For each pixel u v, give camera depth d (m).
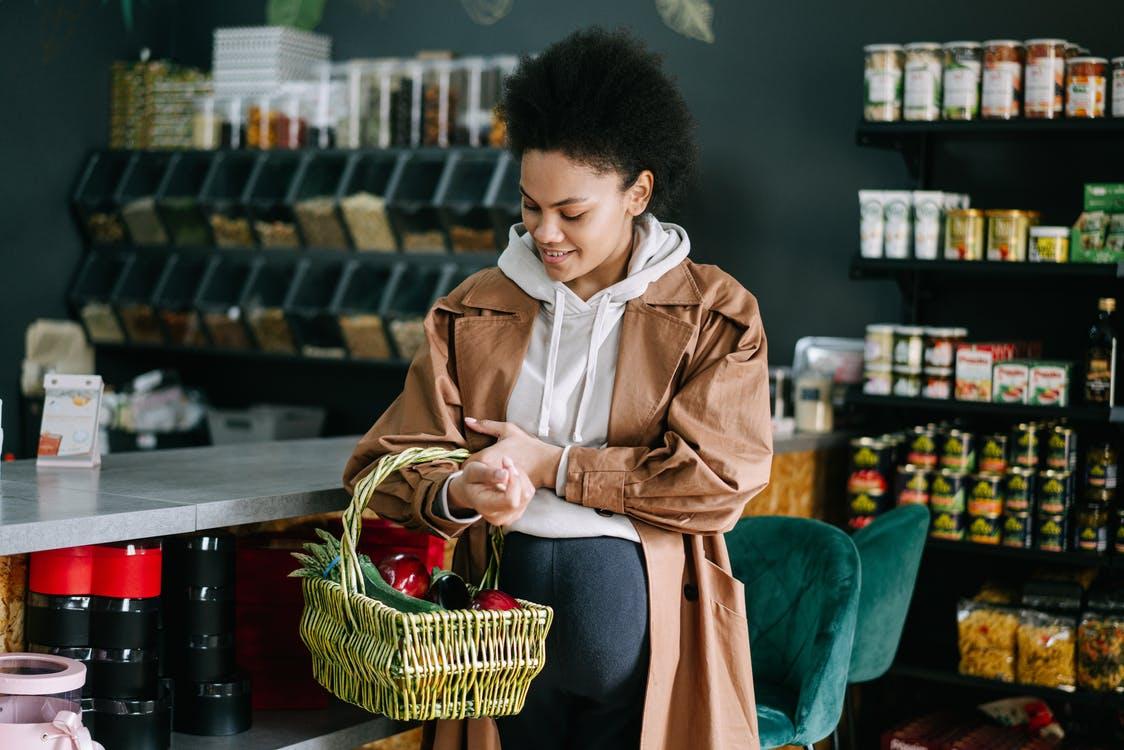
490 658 1.57
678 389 1.77
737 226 4.43
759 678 2.54
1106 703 3.45
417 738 2.76
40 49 5.30
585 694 1.73
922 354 3.78
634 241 1.80
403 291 4.81
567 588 1.71
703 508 1.69
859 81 4.21
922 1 4.09
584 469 1.69
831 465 3.99
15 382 5.29
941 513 3.70
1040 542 3.61
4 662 1.75
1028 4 3.93
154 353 5.68
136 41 5.66
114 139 5.57
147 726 1.91
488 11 4.94
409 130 4.85
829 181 4.27
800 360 4.18
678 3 4.50
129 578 1.92
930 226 3.70
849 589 2.35
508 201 4.51
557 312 1.77
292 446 2.83
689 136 1.76
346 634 1.65
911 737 3.61
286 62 5.16
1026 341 3.89
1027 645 3.56
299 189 4.96
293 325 5.00
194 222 5.28
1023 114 3.63
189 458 2.53
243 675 2.10
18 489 2.02
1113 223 3.49
